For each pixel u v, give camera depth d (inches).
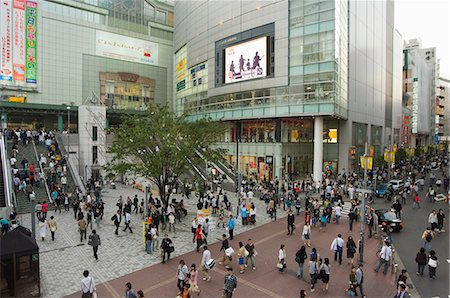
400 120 3139.8
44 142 1558.8
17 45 2333.9
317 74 1557.6
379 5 2390.5
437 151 4028.1
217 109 2080.5
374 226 853.2
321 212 987.3
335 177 1806.1
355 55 1918.1
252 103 1823.3
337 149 1851.6
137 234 849.5
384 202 1244.5
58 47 2556.6
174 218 911.0
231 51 1952.5
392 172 1871.3
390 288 554.9
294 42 1633.9
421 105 4062.5
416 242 796.0
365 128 2128.4
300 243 789.9
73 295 519.5
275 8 1696.6
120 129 1047.0
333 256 703.7
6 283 501.7
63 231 863.7
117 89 2861.7
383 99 2534.5
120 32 2874.0
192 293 525.7
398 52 3016.7
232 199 1305.4
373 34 2267.5
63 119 2647.6
